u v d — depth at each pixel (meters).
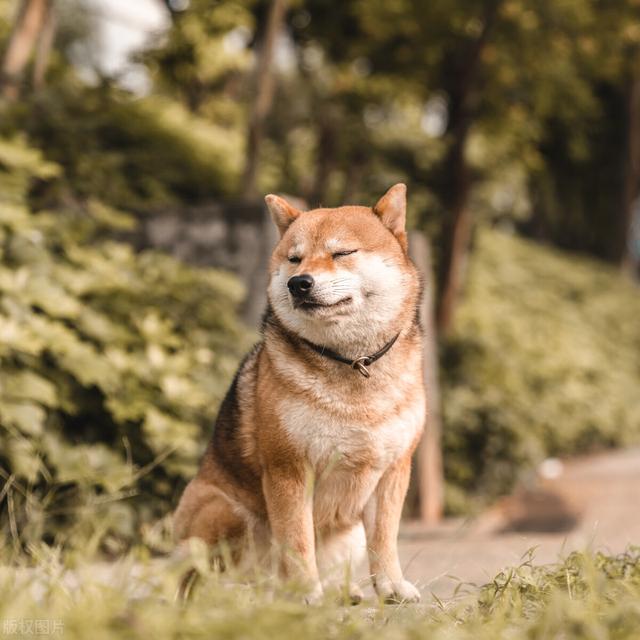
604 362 16.92
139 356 6.54
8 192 7.05
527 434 11.49
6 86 8.97
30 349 5.63
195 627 2.42
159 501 6.00
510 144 14.14
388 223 4.17
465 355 12.19
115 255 7.31
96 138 9.72
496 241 20.20
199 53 11.03
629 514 8.88
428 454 9.18
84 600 2.79
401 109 13.91
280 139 13.05
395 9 12.18
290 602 2.94
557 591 3.01
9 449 5.34
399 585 3.81
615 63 13.81
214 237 8.23
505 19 12.02
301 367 3.78
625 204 24.75
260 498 4.01
